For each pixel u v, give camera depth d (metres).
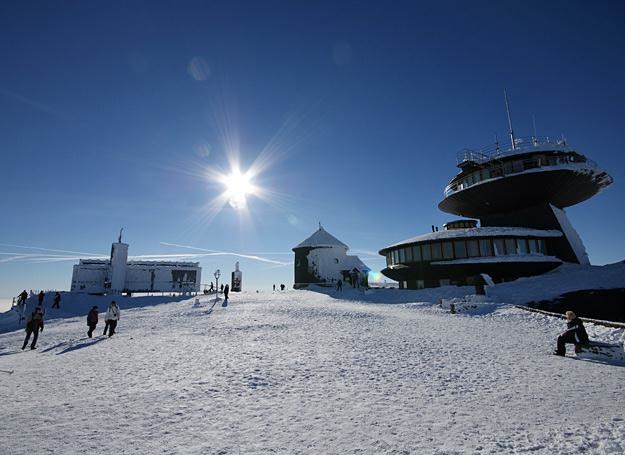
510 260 31.66
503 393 7.38
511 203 38.97
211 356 11.02
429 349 11.95
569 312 11.22
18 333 21.31
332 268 52.56
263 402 6.86
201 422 5.88
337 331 15.84
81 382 8.44
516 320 18.52
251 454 4.74
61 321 27.53
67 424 5.82
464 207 43.56
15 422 5.93
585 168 34.88
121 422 5.90
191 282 50.28
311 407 6.57
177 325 19.25
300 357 10.75
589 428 5.49
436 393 7.40
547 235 34.34
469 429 5.53
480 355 11.09
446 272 33.81
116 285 44.72
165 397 7.19
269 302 30.53
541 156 37.19
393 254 39.44
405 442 5.07
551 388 7.72
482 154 40.19
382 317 20.59
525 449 4.81
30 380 8.70
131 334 16.78
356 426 5.68
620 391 7.47
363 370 9.27
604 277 25.09
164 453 4.78
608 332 13.11
